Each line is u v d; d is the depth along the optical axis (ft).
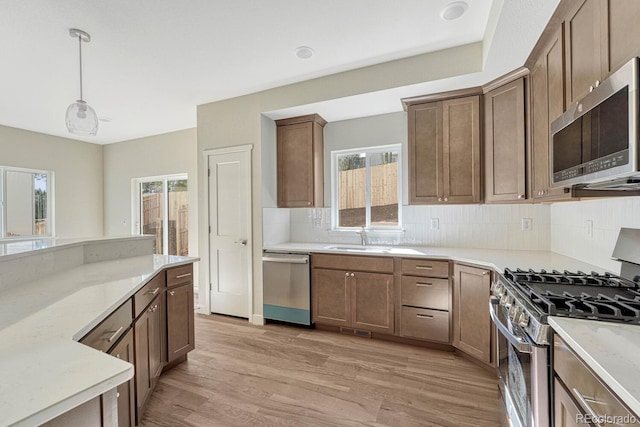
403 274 9.27
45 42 7.66
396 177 11.63
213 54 8.42
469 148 8.98
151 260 8.10
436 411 6.30
